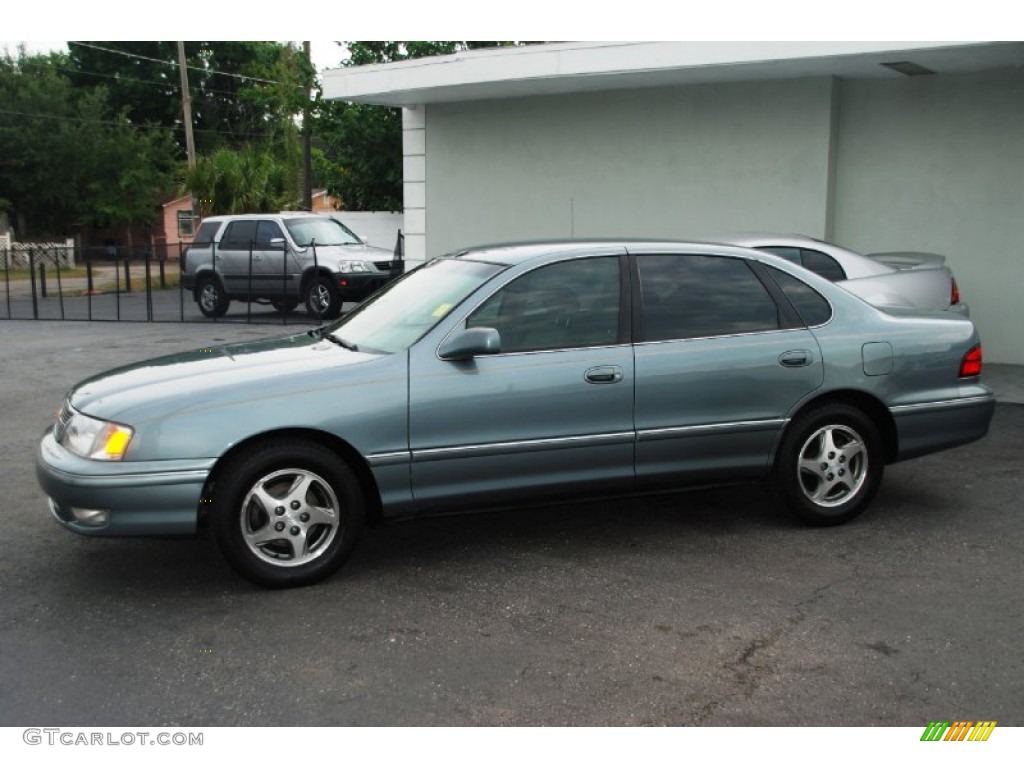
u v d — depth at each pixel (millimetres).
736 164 12383
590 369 5062
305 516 4750
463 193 14430
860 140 11914
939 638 4188
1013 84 10969
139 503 4469
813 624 4332
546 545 5414
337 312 17562
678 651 4078
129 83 56125
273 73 46625
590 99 13242
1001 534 5551
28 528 5781
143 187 50844
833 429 5570
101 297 25625
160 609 4562
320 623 4387
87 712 3631
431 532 5656
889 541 5430
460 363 4906
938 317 5863
